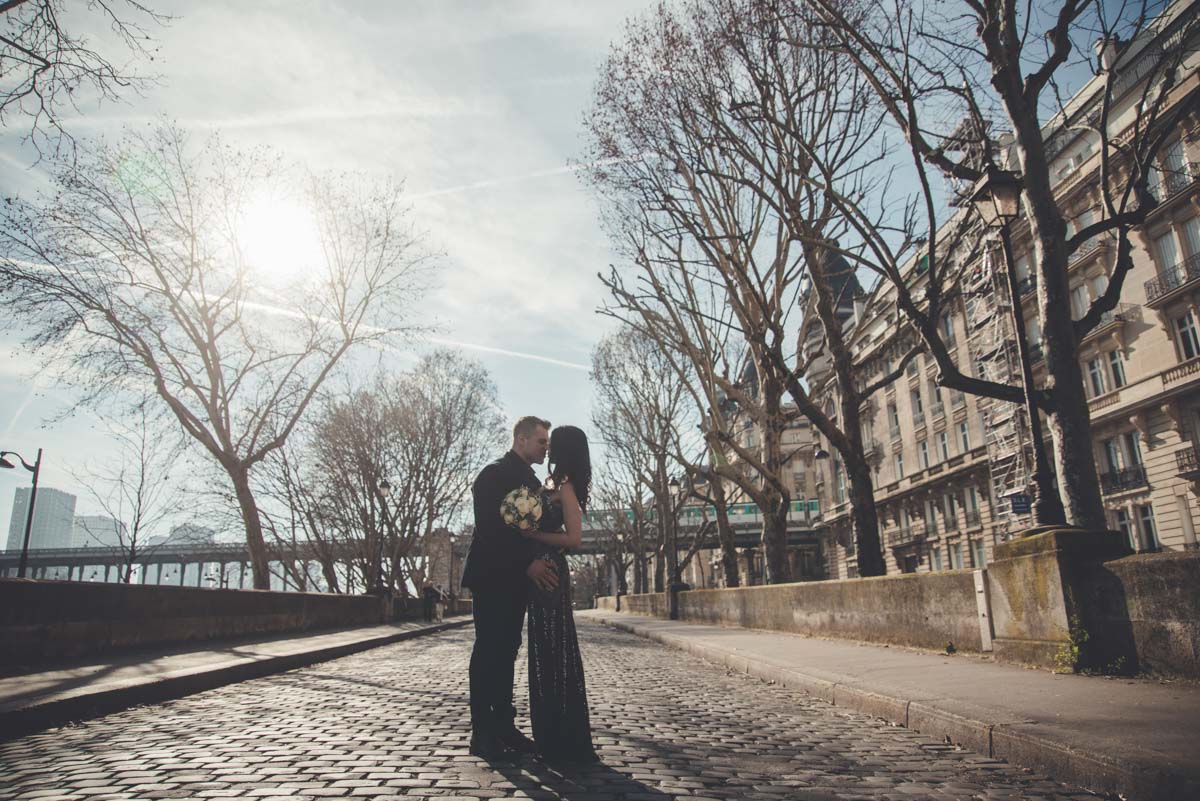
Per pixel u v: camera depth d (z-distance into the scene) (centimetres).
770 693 734
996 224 885
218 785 337
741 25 1127
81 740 458
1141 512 2645
